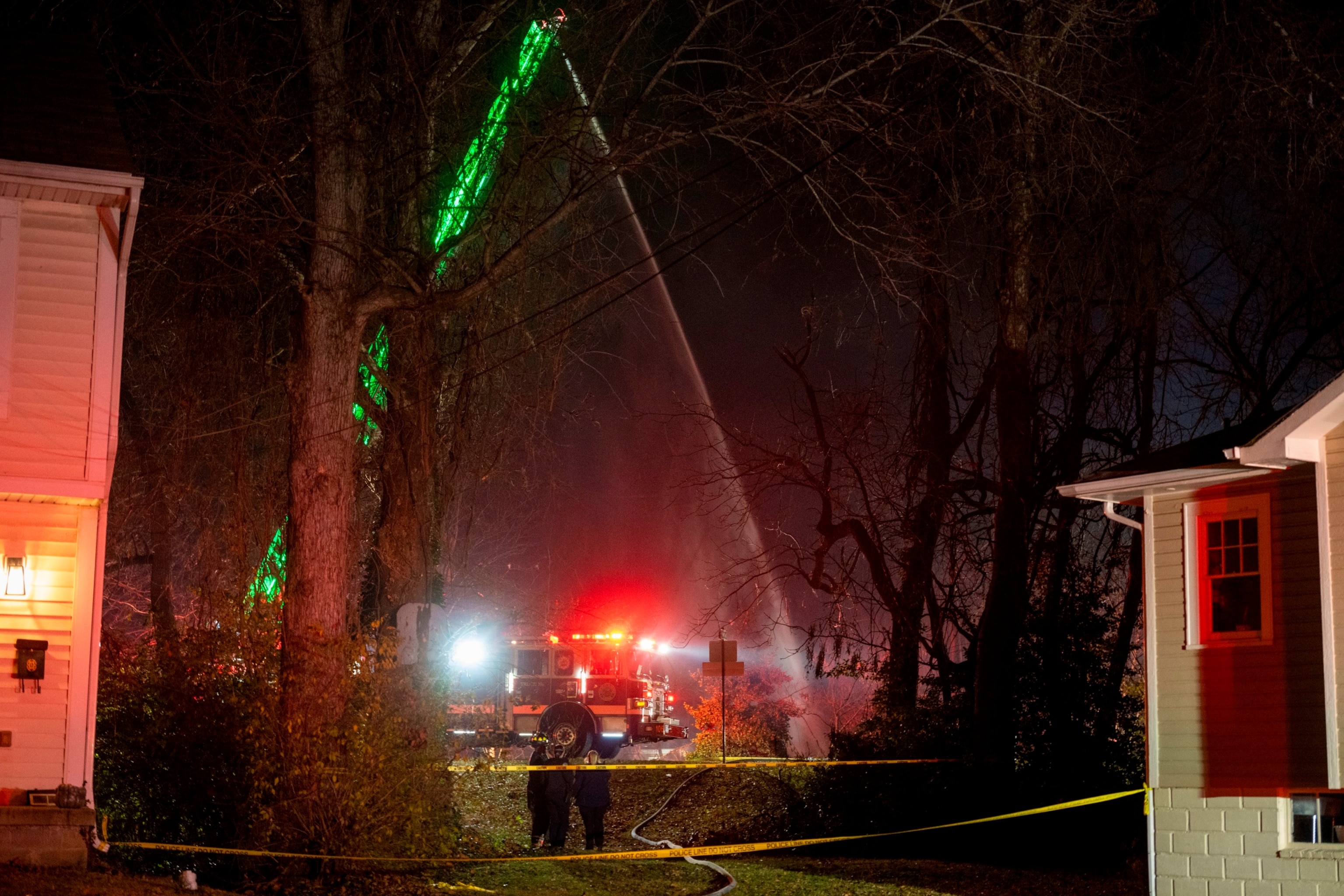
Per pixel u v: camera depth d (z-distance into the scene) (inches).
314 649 525.3
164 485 832.9
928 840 730.2
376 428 751.7
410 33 622.2
